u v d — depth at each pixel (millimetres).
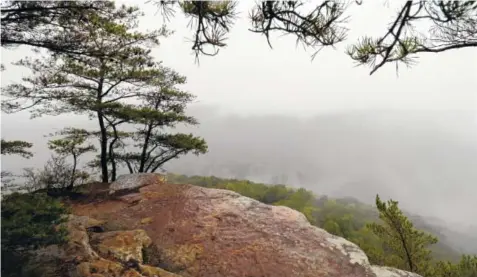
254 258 5781
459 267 9867
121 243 5602
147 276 4699
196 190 9180
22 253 4047
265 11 2377
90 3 5020
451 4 2293
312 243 6504
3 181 5691
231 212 7723
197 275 5258
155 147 13711
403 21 2488
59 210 4348
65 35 5055
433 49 3035
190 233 6598
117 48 9258
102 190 9383
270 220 7480
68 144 10258
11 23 4449
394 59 2898
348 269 5656
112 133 12734
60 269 4328
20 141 8211
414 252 10227
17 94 9414
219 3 2396
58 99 10406
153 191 8977
